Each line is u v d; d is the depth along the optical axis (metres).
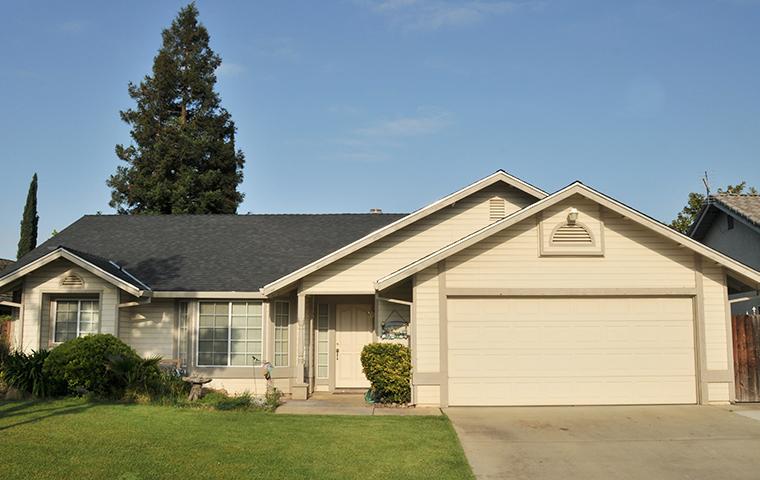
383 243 17.81
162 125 40.44
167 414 12.80
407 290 16.50
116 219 23.09
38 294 17.56
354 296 18.94
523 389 15.10
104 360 14.78
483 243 15.30
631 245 15.34
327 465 9.46
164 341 18.08
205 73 41.78
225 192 39.56
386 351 15.52
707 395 15.06
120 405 13.70
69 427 11.30
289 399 16.62
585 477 9.51
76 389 14.73
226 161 40.03
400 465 9.62
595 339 15.27
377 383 15.35
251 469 9.09
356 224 21.97
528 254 15.29
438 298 15.18
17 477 8.35
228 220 22.69
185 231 21.89
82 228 22.44
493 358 15.16
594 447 11.18
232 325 18.02
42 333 17.52
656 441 11.60
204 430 11.45
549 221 15.33
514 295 15.21
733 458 10.49
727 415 13.81
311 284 17.44
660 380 15.23
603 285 15.23
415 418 13.36
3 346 16.44
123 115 40.41
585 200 15.34
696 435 12.05
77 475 8.52
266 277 18.55
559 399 15.09
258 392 17.67
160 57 40.59
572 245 15.28
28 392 14.68
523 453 10.77
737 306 21.33
